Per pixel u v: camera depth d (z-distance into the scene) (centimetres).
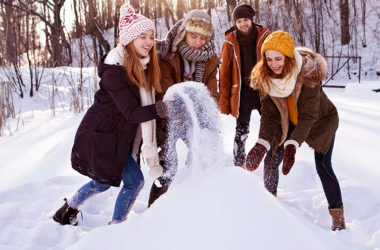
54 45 1178
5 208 286
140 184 245
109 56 228
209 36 267
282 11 1733
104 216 290
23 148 468
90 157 238
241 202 156
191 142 197
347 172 360
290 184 352
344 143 461
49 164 401
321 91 256
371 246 230
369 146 446
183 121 216
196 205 161
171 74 272
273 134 259
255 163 236
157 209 173
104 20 2258
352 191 318
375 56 1833
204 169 185
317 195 318
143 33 221
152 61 236
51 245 248
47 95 973
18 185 334
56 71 1155
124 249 166
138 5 1352
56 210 288
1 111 576
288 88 243
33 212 292
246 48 367
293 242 146
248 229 147
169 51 272
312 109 241
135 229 171
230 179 169
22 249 239
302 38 1730
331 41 1981
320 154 267
